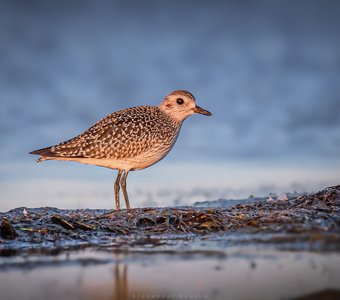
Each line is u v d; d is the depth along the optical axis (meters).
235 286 9.01
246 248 10.68
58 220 13.12
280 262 9.84
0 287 9.08
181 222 13.11
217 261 10.05
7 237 12.25
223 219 13.09
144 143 17.06
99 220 13.56
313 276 9.23
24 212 14.41
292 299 8.45
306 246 10.56
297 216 12.52
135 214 13.78
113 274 9.60
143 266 9.98
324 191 14.62
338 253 10.18
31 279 9.44
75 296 8.73
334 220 12.12
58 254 10.95
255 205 14.46
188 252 10.70
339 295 8.56
